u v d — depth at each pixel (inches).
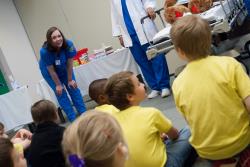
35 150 67.9
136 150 63.4
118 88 65.9
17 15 243.8
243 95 53.7
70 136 29.0
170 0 132.5
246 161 57.7
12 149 41.6
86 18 226.7
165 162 68.5
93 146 28.0
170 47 117.0
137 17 150.4
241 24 130.9
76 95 153.5
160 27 193.2
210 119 56.2
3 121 163.6
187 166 76.2
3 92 224.8
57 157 66.5
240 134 56.3
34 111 70.0
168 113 122.6
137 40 153.3
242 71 55.2
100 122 29.5
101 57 170.7
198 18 57.7
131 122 65.3
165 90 151.0
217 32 104.4
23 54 241.4
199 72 56.3
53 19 236.5
